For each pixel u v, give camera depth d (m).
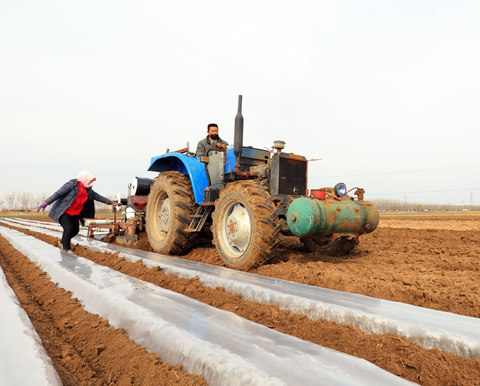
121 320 2.39
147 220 6.37
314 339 2.21
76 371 1.83
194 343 1.85
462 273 3.54
